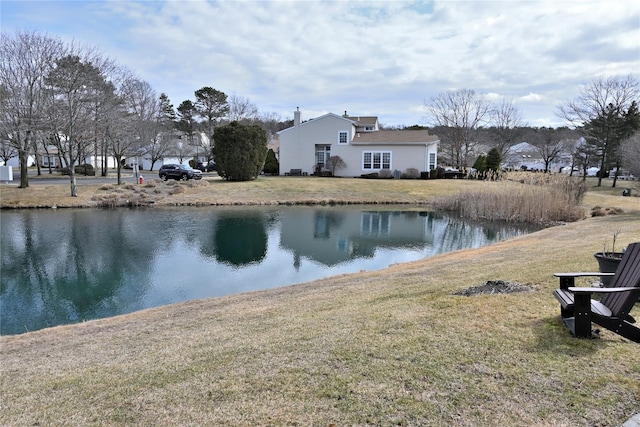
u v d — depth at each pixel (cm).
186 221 1844
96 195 2367
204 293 902
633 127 3406
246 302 685
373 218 2005
